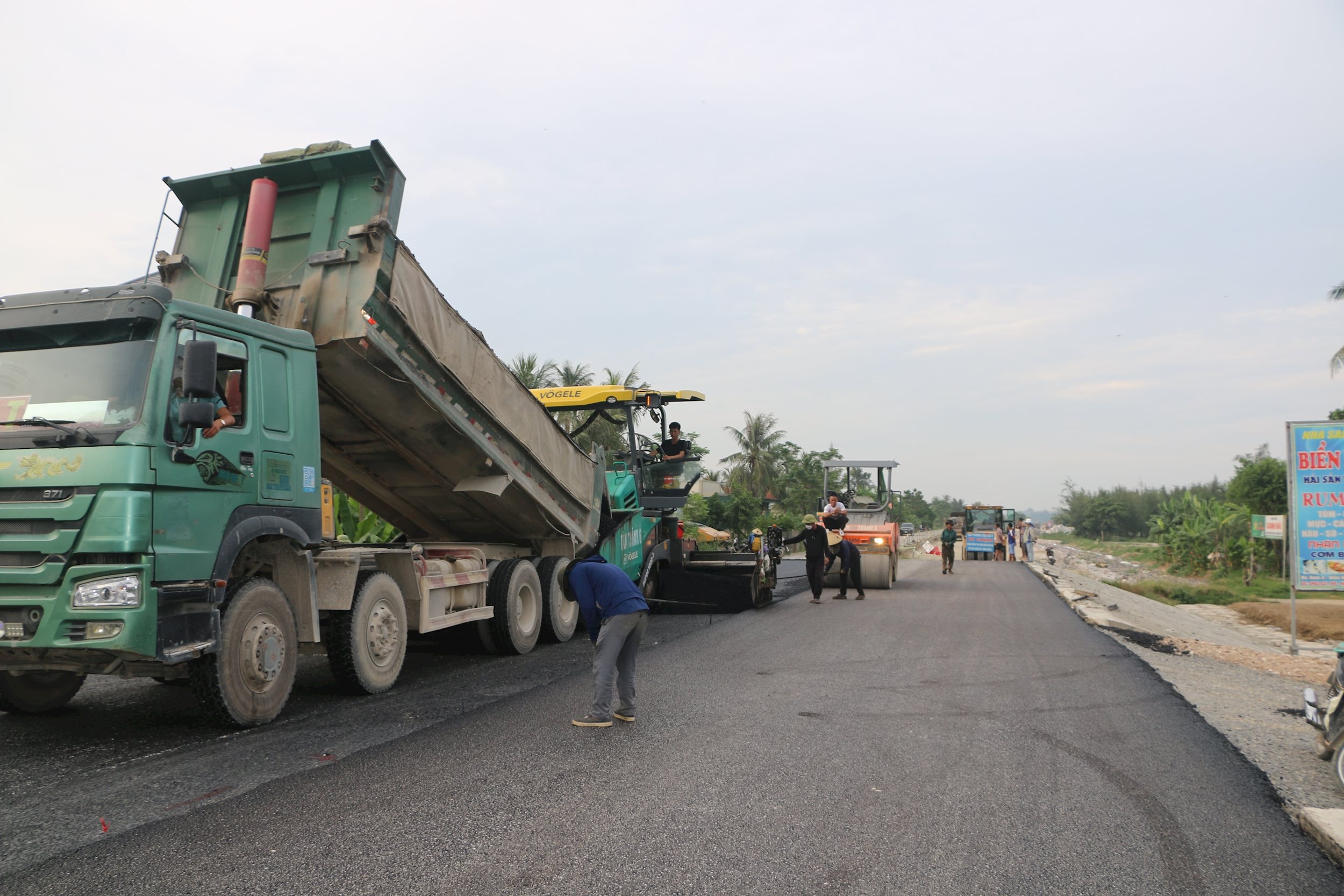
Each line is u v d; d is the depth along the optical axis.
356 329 7.03
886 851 3.67
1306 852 3.78
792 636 10.47
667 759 5.03
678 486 13.70
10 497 5.17
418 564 7.86
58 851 3.60
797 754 5.17
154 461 5.15
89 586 4.99
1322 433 10.67
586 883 3.29
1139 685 7.48
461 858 3.52
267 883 3.28
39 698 6.23
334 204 7.32
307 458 6.57
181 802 4.25
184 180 7.60
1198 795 4.54
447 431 8.47
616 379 38.34
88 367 5.38
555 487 10.29
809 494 59.91
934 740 5.52
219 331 5.81
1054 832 3.95
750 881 3.33
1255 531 27.50
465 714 6.23
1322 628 17.50
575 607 10.90
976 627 11.50
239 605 5.77
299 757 5.07
